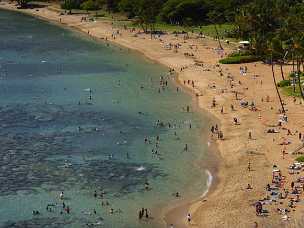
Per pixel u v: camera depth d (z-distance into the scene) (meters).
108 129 115.31
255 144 104.38
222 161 98.75
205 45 195.50
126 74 160.38
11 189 88.38
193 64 169.12
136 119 121.38
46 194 87.06
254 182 89.06
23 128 115.00
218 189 88.25
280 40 166.62
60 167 96.81
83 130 114.56
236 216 79.00
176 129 115.12
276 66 162.00
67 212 81.56
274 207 80.50
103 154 102.56
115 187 89.69
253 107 125.75
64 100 134.12
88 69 166.25
